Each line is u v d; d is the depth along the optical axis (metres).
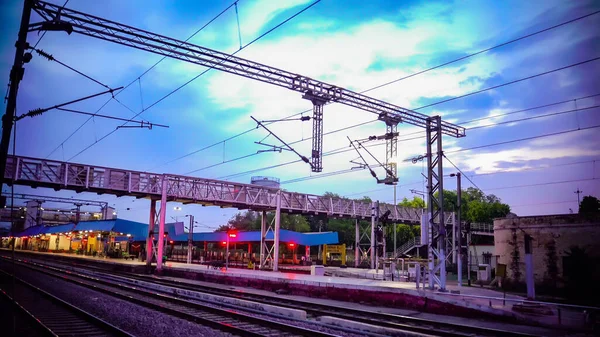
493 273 36.28
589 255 25.14
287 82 19.89
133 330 12.53
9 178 29.77
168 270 37.09
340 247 52.50
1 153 11.95
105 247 65.38
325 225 89.88
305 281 24.42
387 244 80.94
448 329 14.31
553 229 27.14
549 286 26.73
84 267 46.06
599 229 24.95
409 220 50.69
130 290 23.34
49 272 34.75
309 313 17.34
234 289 26.75
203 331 12.41
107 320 14.09
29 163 30.69
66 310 15.80
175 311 15.47
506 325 15.59
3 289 21.81
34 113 14.58
